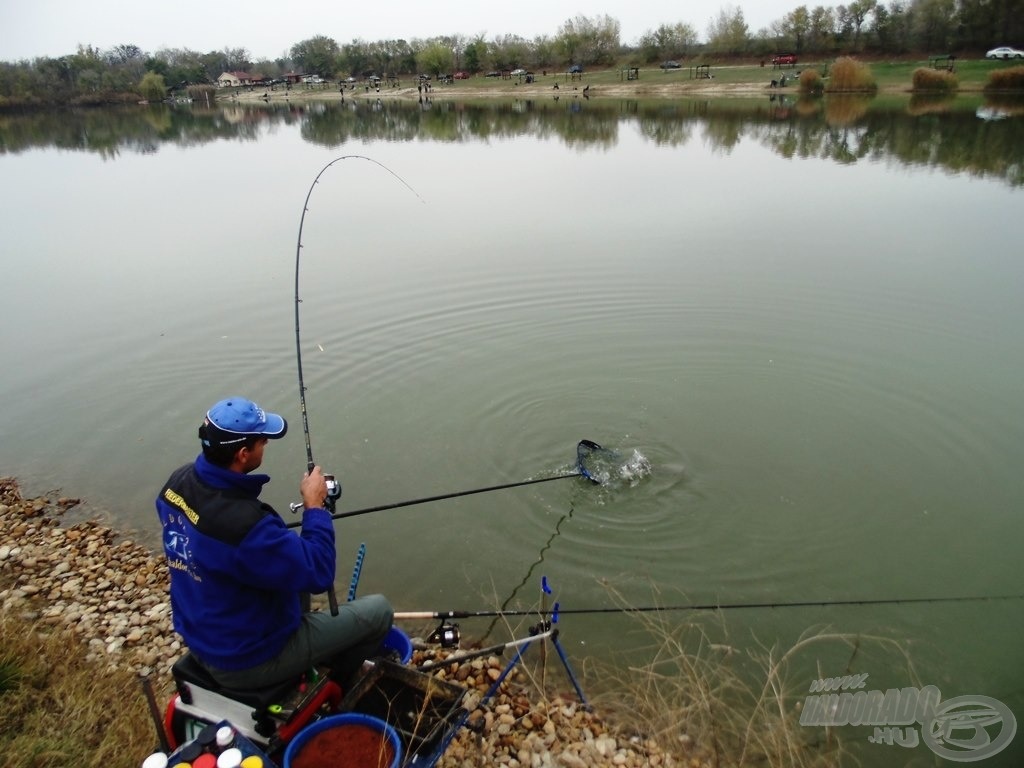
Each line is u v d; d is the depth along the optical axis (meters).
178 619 3.67
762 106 48.47
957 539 7.02
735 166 25.45
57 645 5.70
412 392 10.10
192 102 99.75
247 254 16.94
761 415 9.24
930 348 10.77
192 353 11.60
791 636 6.02
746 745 5.04
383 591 6.63
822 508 7.50
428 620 6.30
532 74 91.62
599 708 5.36
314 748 3.56
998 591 6.38
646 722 5.22
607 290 13.43
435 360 11.00
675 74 74.00
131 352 11.75
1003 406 9.16
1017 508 7.41
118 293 14.57
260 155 34.94
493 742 5.02
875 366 10.30
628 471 8.10
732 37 80.00
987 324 11.48
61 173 31.00
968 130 31.03
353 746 3.57
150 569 7.11
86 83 92.75
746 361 10.62
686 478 8.03
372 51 110.94
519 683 5.61
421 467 8.41
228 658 3.55
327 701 3.96
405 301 13.30
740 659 5.80
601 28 91.19
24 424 9.73
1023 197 19.02
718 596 6.46
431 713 3.88
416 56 105.94
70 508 8.09
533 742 5.02
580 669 5.75
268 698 3.69
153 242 18.41
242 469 3.54
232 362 11.22
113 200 24.20
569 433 8.96
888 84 53.94
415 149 34.12
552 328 11.91
